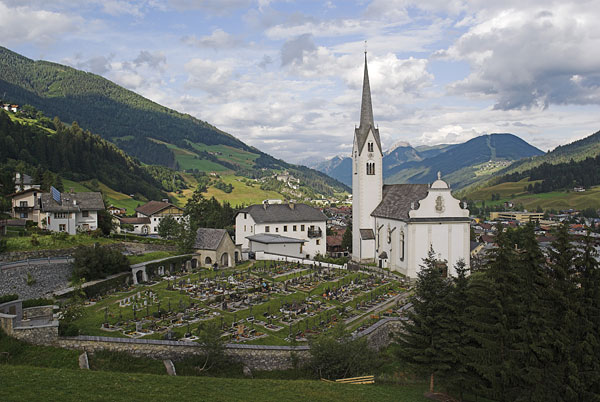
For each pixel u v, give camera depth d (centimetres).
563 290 3506
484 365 3494
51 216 8731
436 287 3891
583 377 3300
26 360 3528
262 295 6300
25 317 4534
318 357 4150
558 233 3662
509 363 3422
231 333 4741
